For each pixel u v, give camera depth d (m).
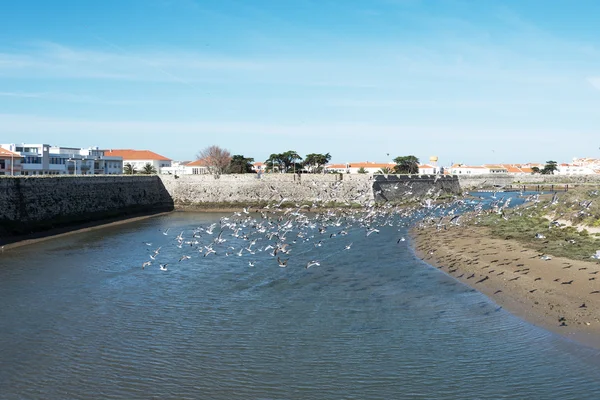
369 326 35.28
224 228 81.75
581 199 85.38
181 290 44.19
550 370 28.27
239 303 40.53
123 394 26.16
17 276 48.53
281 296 42.41
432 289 44.34
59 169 140.50
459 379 27.47
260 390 26.53
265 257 58.19
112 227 85.12
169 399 25.70
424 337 33.22
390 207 107.81
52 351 31.14
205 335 33.78
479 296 41.91
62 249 62.69
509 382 27.06
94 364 29.45
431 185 150.75
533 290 42.28
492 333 33.69
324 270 51.69
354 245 66.19
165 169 196.38
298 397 25.83
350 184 124.44
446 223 83.88
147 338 33.22
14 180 75.88
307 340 32.91
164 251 61.78
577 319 35.31
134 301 41.00
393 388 26.62
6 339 32.91
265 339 33.09
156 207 119.12
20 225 74.00
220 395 26.06
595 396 25.50
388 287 45.12
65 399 25.64
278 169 183.00
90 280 47.34
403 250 62.56
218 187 125.25
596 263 49.31
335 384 27.09
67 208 88.25
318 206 119.00
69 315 37.50
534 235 68.12
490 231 74.31
